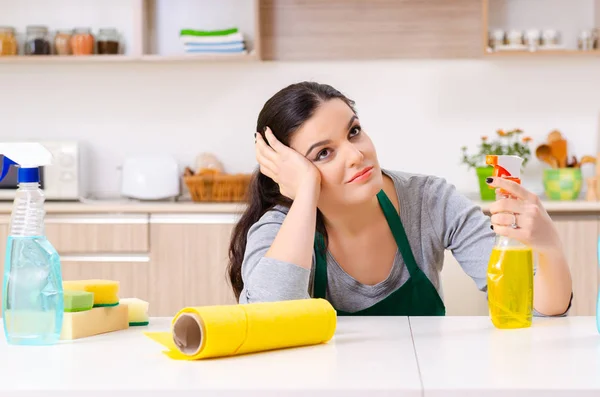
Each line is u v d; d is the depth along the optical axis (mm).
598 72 3709
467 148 3752
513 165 1276
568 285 1375
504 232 1262
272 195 1671
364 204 1559
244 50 3617
